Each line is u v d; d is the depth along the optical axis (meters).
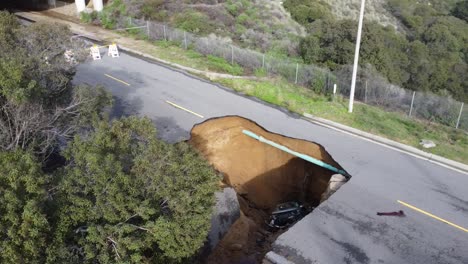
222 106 21.73
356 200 14.72
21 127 13.67
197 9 39.25
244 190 19.22
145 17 38.34
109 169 10.52
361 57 29.67
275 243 12.89
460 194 15.00
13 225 8.65
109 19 37.78
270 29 37.97
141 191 10.67
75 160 11.42
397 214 14.01
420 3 53.91
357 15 44.97
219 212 15.49
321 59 30.56
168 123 20.03
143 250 10.36
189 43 31.45
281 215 17.00
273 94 22.95
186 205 10.74
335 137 18.83
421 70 33.91
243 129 20.06
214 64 27.48
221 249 14.48
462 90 33.41
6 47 15.60
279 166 19.47
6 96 12.89
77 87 16.11
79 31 36.06
